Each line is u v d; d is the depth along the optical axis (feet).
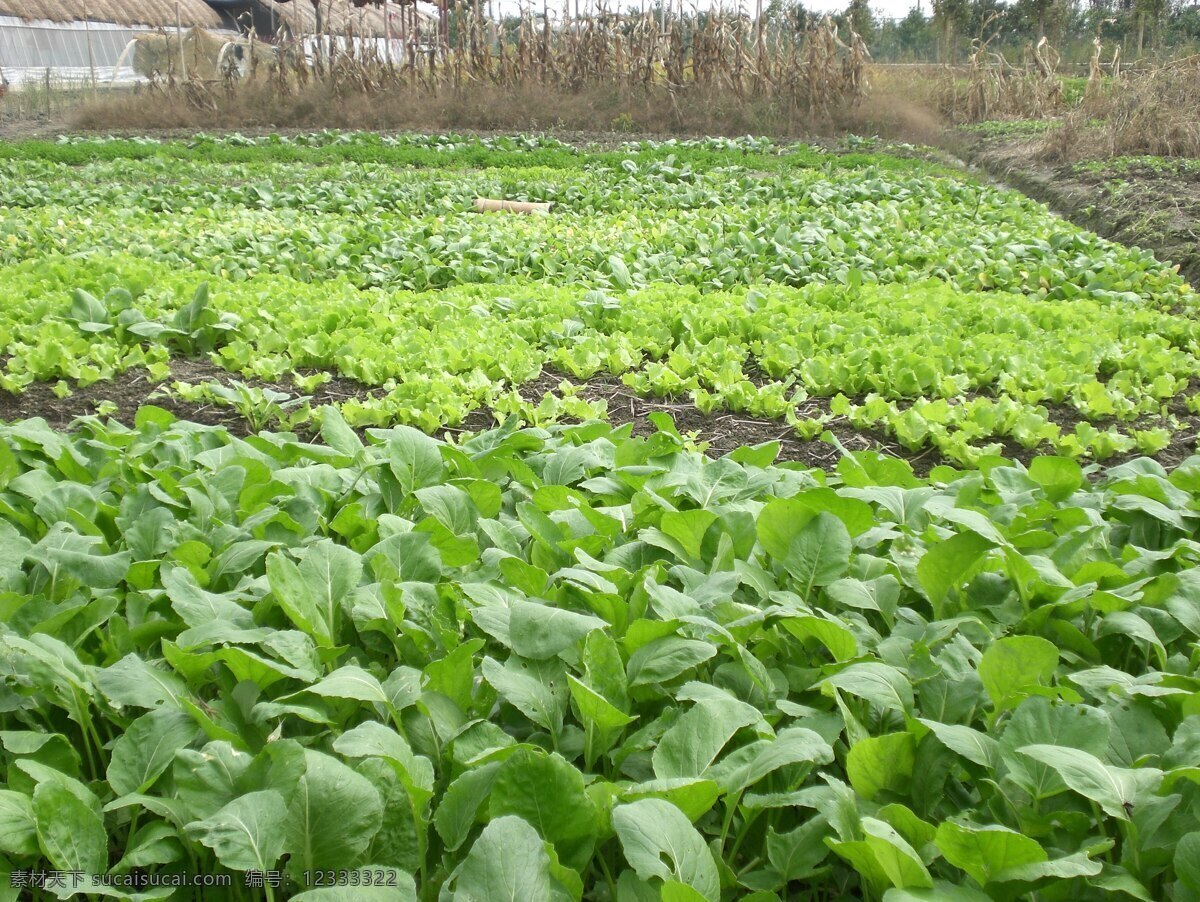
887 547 10.82
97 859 6.20
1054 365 20.62
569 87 77.00
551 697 7.62
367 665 8.51
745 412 19.08
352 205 42.34
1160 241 35.24
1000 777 6.94
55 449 11.81
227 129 76.64
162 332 21.58
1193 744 6.89
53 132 76.33
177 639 7.63
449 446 12.35
